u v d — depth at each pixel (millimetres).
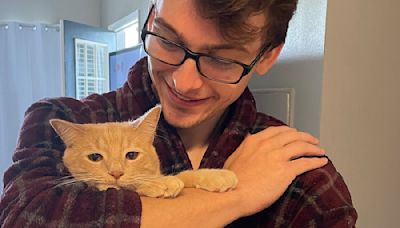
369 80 1028
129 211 500
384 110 1070
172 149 741
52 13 3375
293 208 649
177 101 664
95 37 2928
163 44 625
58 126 643
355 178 1034
